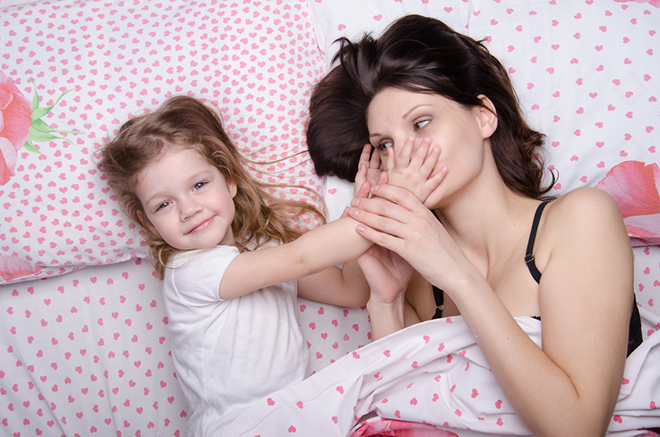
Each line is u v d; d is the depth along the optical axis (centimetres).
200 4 127
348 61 108
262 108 122
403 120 94
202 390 104
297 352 110
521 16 121
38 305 125
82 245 117
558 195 121
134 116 119
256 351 104
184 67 121
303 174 126
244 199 119
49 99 118
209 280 100
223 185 107
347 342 128
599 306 77
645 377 86
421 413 95
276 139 123
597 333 76
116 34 124
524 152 107
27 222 114
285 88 123
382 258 107
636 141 116
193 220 101
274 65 123
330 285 122
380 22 126
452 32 103
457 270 85
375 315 109
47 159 115
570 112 119
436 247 87
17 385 125
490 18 122
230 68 122
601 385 74
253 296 108
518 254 93
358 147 118
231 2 126
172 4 128
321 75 129
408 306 120
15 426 124
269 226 120
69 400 125
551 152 120
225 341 103
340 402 96
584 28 119
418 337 97
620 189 117
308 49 129
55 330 125
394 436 99
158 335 128
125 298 127
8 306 125
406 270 107
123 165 102
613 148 117
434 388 96
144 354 127
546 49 120
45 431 125
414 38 96
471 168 92
